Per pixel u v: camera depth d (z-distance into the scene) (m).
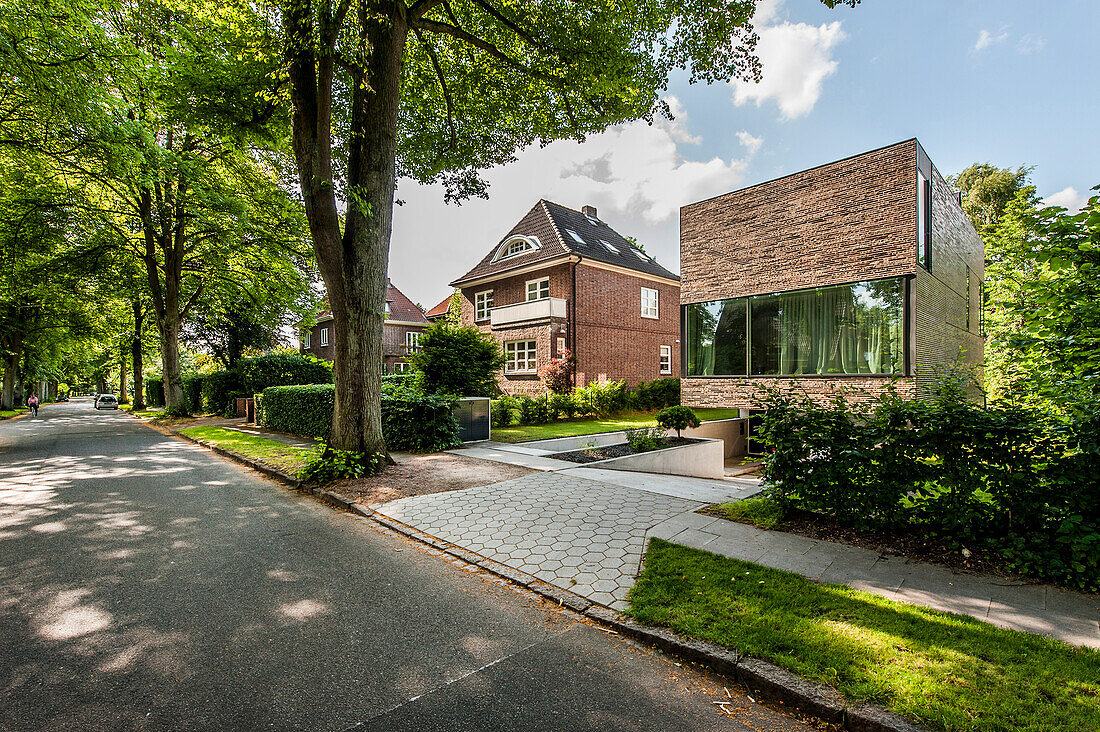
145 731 2.21
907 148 10.91
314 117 7.41
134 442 13.85
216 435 14.41
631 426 15.61
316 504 6.57
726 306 14.05
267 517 5.93
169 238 20.88
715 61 8.99
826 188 12.15
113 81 12.40
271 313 25.58
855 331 11.73
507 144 12.13
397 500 6.39
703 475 11.43
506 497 6.47
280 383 23.77
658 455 9.94
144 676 2.65
